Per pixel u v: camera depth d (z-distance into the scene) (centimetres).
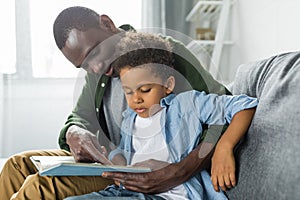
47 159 107
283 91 94
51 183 108
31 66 265
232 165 98
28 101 263
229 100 106
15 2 262
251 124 101
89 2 269
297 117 83
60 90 267
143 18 268
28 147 264
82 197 100
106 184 120
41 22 266
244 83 121
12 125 260
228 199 102
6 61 262
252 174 90
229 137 102
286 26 177
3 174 120
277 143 85
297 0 165
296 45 166
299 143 79
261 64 120
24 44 264
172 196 103
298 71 96
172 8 273
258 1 213
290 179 76
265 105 98
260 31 212
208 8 259
